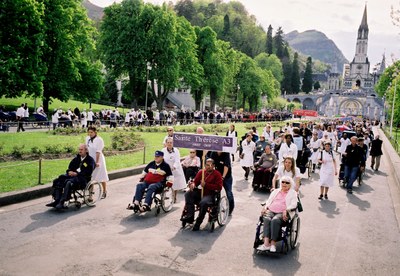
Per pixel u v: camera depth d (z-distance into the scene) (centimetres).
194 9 17462
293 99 17738
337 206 1280
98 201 1151
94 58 5184
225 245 853
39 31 3278
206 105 9594
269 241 805
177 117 4594
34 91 3234
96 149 1152
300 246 876
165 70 4772
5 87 3111
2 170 1412
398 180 1728
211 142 1008
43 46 3447
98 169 1154
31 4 3114
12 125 3072
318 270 748
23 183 1223
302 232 977
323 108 17438
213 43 6316
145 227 941
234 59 7625
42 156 1742
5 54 3059
